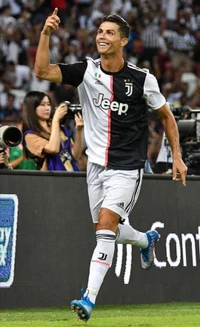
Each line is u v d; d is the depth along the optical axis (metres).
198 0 44.00
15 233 13.88
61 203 14.45
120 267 14.95
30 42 36.19
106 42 11.84
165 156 17.56
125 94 11.96
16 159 17.05
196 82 38.69
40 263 14.14
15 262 13.86
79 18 39.53
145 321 12.05
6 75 33.97
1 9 38.25
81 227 14.64
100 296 14.68
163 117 12.29
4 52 35.34
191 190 15.92
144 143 12.21
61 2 39.56
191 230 15.84
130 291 15.04
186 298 15.64
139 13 40.34
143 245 13.45
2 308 13.70
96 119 12.06
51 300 14.23
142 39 39.06
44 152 15.83
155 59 38.75
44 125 16.17
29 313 13.42
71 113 16.33
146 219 15.22
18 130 13.77
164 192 15.52
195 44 41.12
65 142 16.36
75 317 12.89
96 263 11.59
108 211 11.72
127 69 12.05
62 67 12.00
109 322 11.88
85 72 12.04
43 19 38.75
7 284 13.77
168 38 40.66
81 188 14.70
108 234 11.69
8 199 13.80
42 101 16.05
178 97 36.09
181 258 15.64
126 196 11.82
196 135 17.00
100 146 12.03
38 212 14.16
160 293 15.34
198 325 11.58
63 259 14.41
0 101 32.53
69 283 14.45
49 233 14.27
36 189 14.18
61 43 36.12
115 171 11.91
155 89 12.09
